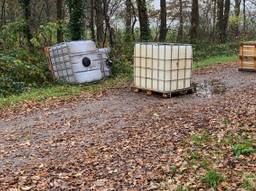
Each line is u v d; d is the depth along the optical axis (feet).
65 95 49.47
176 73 45.21
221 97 43.68
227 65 70.49
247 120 32.83
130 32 95.20
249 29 132.46
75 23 73.61
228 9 114.01
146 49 46.42
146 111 39.17
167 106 40.83
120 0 104.99
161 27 99.09
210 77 57.67
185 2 119.03
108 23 89.81
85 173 24.58
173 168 23.84
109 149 28.68
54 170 25.44
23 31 74.69
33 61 64.69
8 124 37.50
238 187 20.81
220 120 33.68
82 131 33.73
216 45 100.01
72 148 29.55
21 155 28.71
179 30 108.88
